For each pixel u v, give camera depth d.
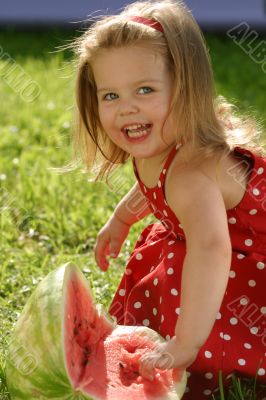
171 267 3.67
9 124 7.82
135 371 3.33
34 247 5.37
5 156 6.98
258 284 3.67
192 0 13.04
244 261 3.67
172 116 3.45
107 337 3.49
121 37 3.38
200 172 3.40
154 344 3.39
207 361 3.53
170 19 3.48
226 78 9.67
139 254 3.96
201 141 3.48
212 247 3.23
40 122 7.82
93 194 5.97
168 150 3.52
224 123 3.70
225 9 13.04
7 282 4.73
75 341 3.32
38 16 13.10
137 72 3.37
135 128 3.42
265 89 9.22
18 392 3.27
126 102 3.39
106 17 3.68
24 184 6.15
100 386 3.22
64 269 3.38
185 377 3.34
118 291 4.05
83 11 13.16
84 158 3.95
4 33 12.62
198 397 3.59
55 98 8.53
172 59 3.43
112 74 3.39
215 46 11.68
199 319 3.17
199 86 3.49
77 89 3.75
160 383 3.29
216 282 3.19
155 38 3.41
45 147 7.20
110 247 4.23
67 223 5.55
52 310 3.23
